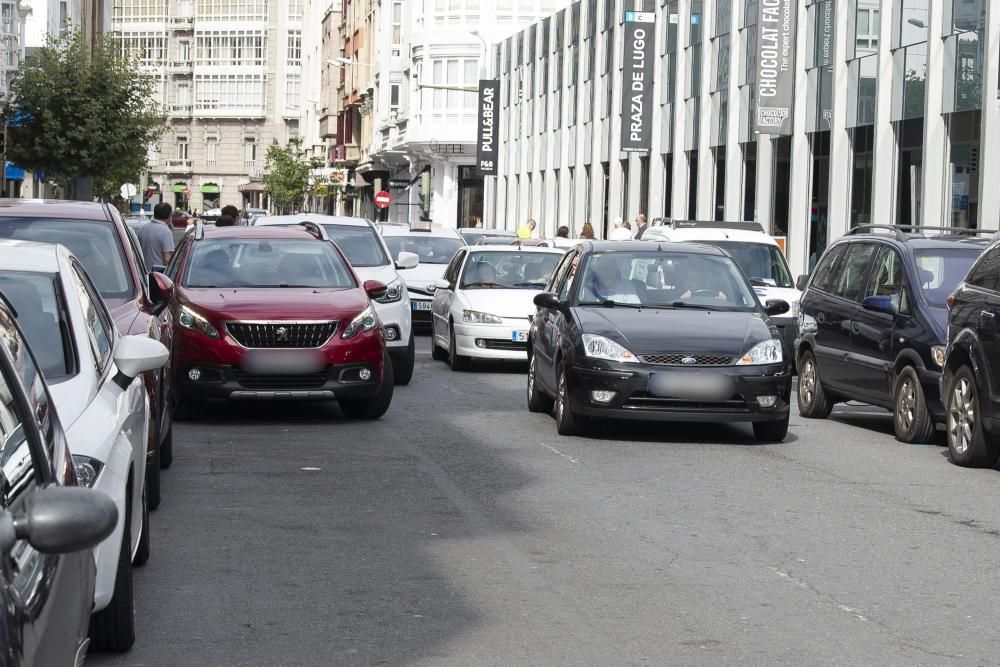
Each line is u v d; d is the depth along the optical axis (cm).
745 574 954
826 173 3934
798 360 2020
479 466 1413
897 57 3538
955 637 802
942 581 944
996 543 1073
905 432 1678
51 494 391
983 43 3133
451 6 8662
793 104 4131
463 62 8650
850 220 3791
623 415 1576
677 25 5259
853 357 1816
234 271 1817
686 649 769
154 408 1118
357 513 1152
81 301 823
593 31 6362
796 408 2147
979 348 1441
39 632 406
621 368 1575
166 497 1209
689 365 1575
